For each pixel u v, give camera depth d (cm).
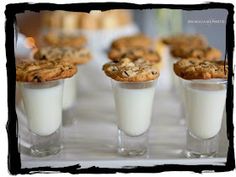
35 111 37
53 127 38
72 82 43
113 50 49
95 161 37
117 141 40
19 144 37
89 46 56
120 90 37
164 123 43
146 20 59
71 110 43
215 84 36
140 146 38
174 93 50
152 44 56
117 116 38
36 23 53
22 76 37
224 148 38
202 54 46
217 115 37
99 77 52
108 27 59
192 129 38
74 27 59
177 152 38
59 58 44
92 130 42
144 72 36
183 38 52
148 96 37
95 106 47
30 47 48
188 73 38
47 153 38
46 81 37
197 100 37
